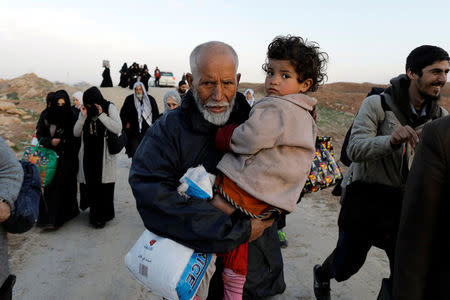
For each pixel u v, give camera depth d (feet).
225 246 4.69
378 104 7.39
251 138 4.58
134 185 5.01
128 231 14.89
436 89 6.69
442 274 3.61
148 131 5.48
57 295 10.05
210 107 5.01
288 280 10.88
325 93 68.28
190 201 4.74
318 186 6.92
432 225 3.71
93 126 14.03
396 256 4.08
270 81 5.27
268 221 5.00
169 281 4.56
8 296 5.76
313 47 5.33
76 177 15.42
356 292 10.19
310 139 4.75
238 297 5.32
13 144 31.42
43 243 13.51
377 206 7.12
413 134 6.11
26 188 6.06
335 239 14.32
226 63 4.86
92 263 12.00
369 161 7.16
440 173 3.60
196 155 5.16
